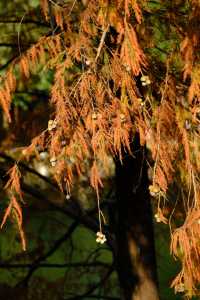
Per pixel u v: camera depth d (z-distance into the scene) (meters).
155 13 6.44
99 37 6.11
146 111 5.28
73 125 5.05
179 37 6.06
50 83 11.83
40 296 12.41
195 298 11.78
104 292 13.20
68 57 5.21
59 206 10.48
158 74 5.89
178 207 9.32
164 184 5.20
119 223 9.80
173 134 5.58
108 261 17.56
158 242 13.38
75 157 5.16
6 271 13.45
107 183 11.59
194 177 5.36
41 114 11.34
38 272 15.27
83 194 11.99
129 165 9.34
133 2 5.10
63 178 5.55
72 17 6.74
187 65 5.38
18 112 11.46
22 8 11.11
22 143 11.42
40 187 12.45
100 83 5.10
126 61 4.98
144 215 9.69
